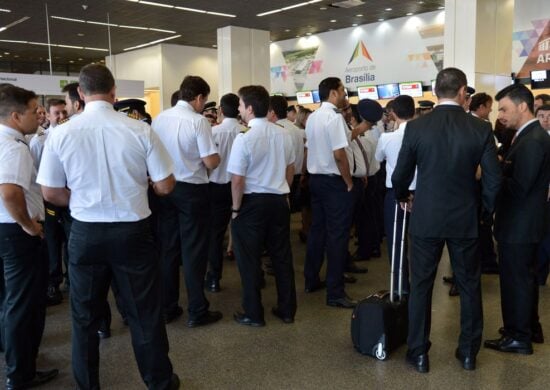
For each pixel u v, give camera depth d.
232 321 3.29
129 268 2.04
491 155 2.34
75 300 2.07
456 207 2.40
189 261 3.12
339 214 3.41
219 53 13.16
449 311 3.43
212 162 2.99
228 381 2.48
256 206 3.05
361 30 14.18
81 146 1.93
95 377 2.13
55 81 7.39
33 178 2.39
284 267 3.22
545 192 2.61
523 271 2.68
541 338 2.90
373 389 2.39
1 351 2.86
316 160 3.42
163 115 3.03
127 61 16.47
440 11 12.35
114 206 1.96
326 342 2.94
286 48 16.30
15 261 2.30
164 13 11.33
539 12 10.86
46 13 10.98
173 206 3.10
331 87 3.35
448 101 2.44
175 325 3.22
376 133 4.75
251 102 3.01
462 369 2.58
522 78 11.24
